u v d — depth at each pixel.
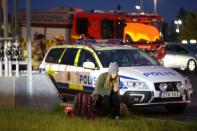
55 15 34.69
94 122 13.02
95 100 14.39
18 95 16.31
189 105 19.22
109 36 33.25
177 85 16.61
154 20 33.38
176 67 38.88
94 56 17.55
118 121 13.48
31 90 16.19
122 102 16.25
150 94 16.25
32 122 12.98
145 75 16.48
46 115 14.24
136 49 18.14
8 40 16.67
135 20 33.09
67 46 18.67
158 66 17.53
